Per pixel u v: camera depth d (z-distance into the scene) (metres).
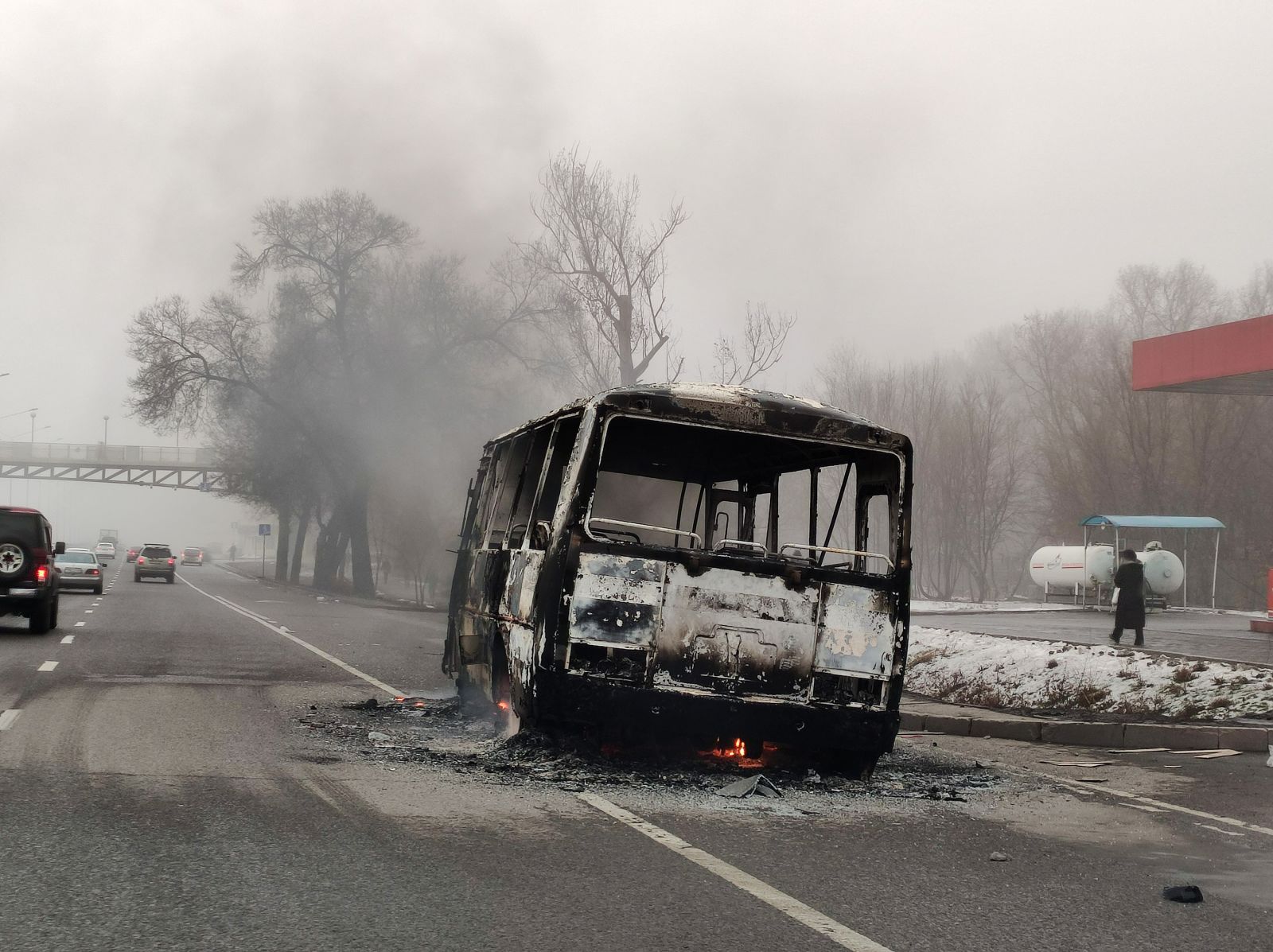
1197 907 6.04
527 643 9.45
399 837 6.88
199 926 5.05
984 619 34.38
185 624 27.72
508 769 9.26
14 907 5.25
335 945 4.85
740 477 11.50
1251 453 55.34
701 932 5.21
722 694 9.15
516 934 5.08
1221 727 13.23
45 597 22.62
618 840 7.05
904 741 13.37
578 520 9.14
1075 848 7.50
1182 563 41.81
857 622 9.45
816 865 6.66
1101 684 16.31
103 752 9.40
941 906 5.87
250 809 7.47
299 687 14.98
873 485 10.11
